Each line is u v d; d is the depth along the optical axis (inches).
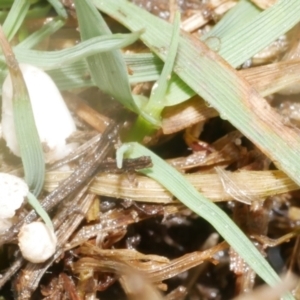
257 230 7.3
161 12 7.6
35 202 6.8
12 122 6.9
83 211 7.1
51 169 7.0
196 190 6.9
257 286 7.3
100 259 7.1
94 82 7.1
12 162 7.2
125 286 7.2
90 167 7.0
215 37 7.1
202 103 7.1
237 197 7.1
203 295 7.4
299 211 7.5
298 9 7.1
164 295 7.4
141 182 7.0
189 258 7.1
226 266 7.5
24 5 7.3
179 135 7.4
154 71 7.2
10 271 6.9
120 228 7.2
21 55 7.0
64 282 7.1
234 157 7.3
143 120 7.1
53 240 6.8
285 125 6.9
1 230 6.9
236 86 6.9
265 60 7.5
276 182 7.0
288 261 7.4
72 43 7.5
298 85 7.3
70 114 7.1
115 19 7.2
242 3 7.3
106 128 7.1
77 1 6.6
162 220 7.2
